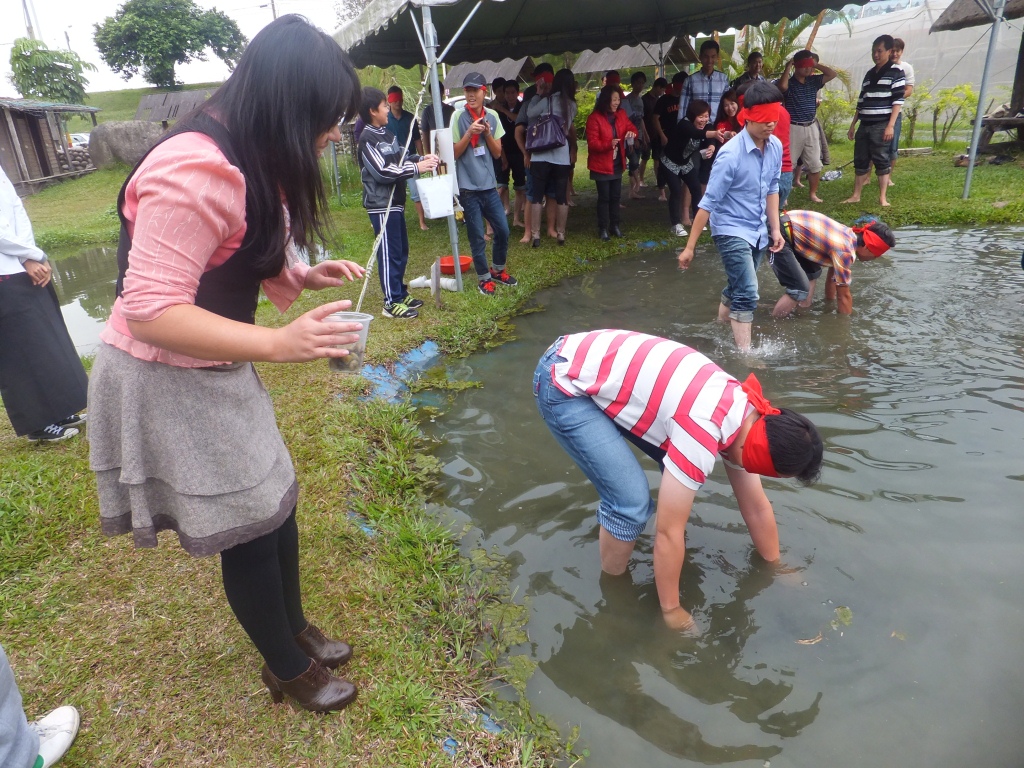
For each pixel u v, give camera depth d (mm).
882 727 2178
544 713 2283
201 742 2098
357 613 2611
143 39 44375
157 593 2707
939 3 15508
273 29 1553
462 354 5320
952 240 7441
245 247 1610
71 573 2836
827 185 10680
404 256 5898
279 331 1530
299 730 2129
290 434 3918
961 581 2717
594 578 2869
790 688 2334
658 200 11094
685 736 2189
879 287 6074
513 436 4059
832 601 2666
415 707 2215
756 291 4879
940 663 2383
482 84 6117
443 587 2777
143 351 1612
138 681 2311
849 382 4363
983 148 12289
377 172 5418
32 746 1856
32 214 17078
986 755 2068
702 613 2654
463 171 6199
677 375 2342
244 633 2500
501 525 3242
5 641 2492
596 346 2512
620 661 2475
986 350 4684
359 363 1885
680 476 2283
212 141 1506
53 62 30219
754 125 4527
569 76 7863
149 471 1701
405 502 3373
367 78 15562
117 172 21062
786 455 2197
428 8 5609
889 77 8586
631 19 10664
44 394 3764
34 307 3707
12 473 3562
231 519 1720
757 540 2828
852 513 3123
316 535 3039
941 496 3207
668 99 9664
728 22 10289
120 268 1633
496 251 6777
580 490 3494
